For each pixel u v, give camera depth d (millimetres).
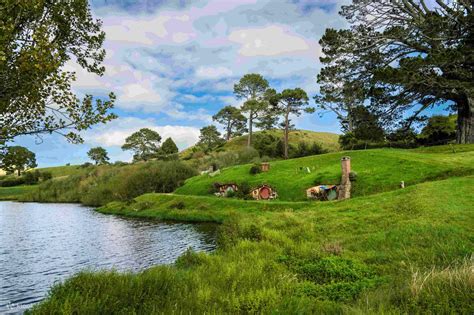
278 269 11805
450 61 37312
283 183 47625
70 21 10273
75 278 8867
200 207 45000
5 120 8844
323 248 14500
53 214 54250
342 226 19438
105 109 9641
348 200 27797
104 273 9555
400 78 37812
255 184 50719
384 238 15016
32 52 8008
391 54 44375
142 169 75375
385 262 11969
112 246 27281
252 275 10773
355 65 44844
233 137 138750
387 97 43625
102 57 11203
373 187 37375
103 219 46219
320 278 10586
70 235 33219
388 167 40812
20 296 15469
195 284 9680
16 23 8430
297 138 126875
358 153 50844
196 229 34312
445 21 38969
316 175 46062
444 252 11523
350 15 45188
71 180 95188
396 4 43000
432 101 46875
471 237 13305
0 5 7922
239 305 7906
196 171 77375
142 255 23641
